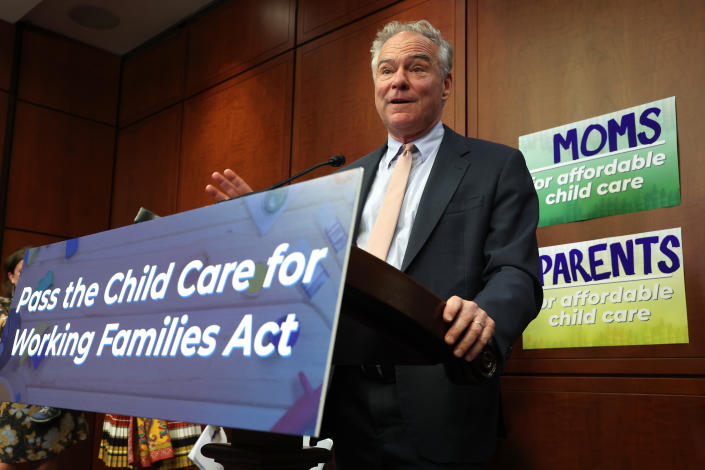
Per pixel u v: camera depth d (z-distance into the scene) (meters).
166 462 2.83
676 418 1.86
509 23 2.52
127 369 0.85
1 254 4.31
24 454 2.84
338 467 1.38
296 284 0.70
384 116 1.63
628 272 2.02
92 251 1.03
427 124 1.60
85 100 4.81
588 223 2.13
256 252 0.76
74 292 1.02
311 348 0.65
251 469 0.90
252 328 0.72
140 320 0.87
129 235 0.97
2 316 2.81
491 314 1.10
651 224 2.00
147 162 4.50
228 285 0.77
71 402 0.93
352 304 0.86
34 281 1.14
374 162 1.67
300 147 3.32
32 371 1.04
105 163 4.82
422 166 1.57
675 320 1.90
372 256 0.82
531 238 1.33
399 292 0.86
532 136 2.34
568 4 2.36
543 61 2.38
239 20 3.96
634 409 1.94
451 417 1.24
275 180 3.42
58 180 4.61
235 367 0.72
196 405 0.74
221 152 3.83
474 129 2.54
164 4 4.30
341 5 3.28
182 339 0.80
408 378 1.28
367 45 3.10
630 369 1.96
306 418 0.63
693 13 2.05
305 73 3.40
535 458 2.11
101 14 4.48
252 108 3.69
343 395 1.35
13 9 4.42
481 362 1.00
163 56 4.57
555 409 2.10
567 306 2.12
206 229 0.84
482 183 1.41
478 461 1.24
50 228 4.53
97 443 4.20
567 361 2.09
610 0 2.25
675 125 2.01
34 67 4.65
